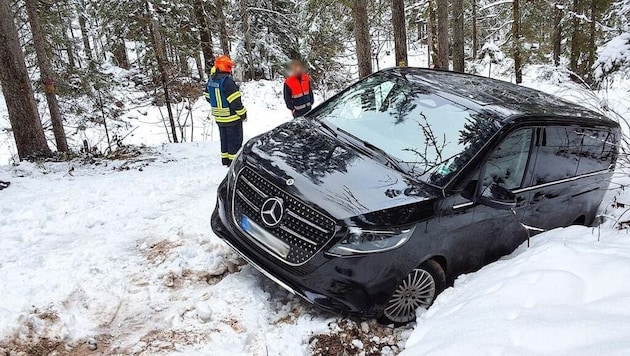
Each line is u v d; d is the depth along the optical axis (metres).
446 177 4.02
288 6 25.95
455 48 18.48
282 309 3.98
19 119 8.74
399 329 3.88
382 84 5.19
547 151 4.76
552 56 21.84
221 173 8.05
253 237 3.86
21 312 3.68
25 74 8.70
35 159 8.71
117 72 24.52
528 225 4.75
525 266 3.73
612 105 6.88
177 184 7.29
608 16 15.82
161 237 5.20
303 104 9.66
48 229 5.39
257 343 3.56
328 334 3.59
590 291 3.17
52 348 3.44
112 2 13.40
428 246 3.80
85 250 4.80
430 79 5.17
